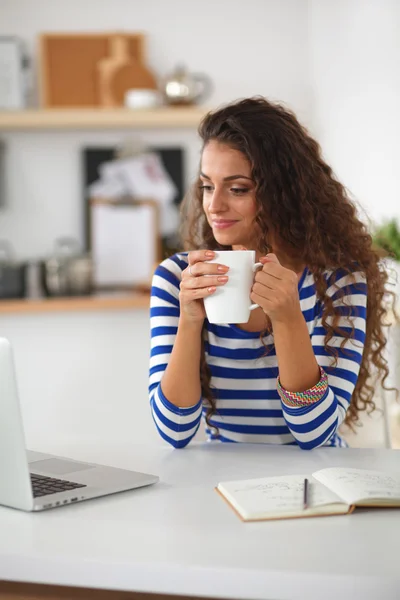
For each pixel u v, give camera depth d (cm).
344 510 97
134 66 347
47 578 85
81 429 346
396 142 276
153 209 361
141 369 345
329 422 132
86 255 343
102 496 106
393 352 242
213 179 149
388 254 179
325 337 147
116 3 356
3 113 336
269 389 151
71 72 353
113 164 360
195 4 358
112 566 83
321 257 153
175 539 89
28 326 342
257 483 107
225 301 121
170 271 159
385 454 130
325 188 157
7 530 93
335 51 329
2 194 357
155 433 346
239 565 81
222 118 151
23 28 355
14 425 98
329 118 343
